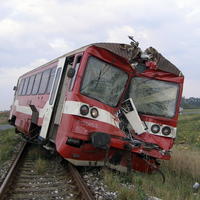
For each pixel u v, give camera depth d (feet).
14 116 69.41
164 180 29.27
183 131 98.89
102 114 30.19
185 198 25.36
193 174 34.14
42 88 43.75
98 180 28.25
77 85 29.60
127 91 33.12
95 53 30.42
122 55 31.73
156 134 32.96
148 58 33.09
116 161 31.32
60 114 33.76
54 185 26.58
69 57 34.60
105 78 31.22
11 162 37.76
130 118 32.40
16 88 74.74
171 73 33.71
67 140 28.96
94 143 28.30
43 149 45.78
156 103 33.60
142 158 31.89
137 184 26.81
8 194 23.20
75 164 30.30
